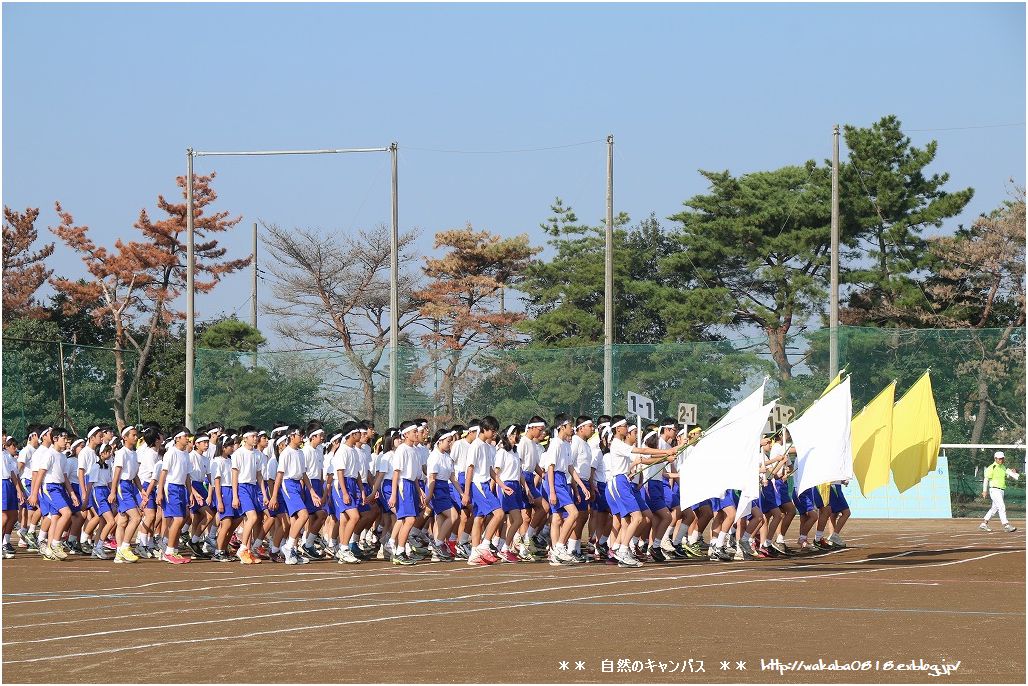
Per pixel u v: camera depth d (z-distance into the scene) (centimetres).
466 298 8269
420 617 1873
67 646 1606
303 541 3053
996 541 3706
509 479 2925
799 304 7350
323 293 8619
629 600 2098
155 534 3259
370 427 3062
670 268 7675
